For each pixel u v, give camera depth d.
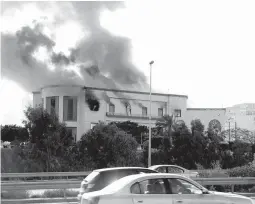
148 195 9.58
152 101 78.56
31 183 17.88
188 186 10.16
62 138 36.75
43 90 69.44
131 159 39.00
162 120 49.72
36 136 35.47
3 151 33.53
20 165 33.69
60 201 17.66
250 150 48.06
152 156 45.00
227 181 18.89
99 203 9.22
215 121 83.25
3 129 64.81
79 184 18.22
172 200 9.70
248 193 20.02
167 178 10.04
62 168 35.06
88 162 37.34
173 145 45.44
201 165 41.75
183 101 81.31
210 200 10.05
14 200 16.94
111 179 12.82
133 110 76.00
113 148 38.16
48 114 36.25
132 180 9.76
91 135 38.38
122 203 9.33
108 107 71.94
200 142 44.53
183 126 46.00
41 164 34.25
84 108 68.00
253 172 24.62
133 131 70.62
